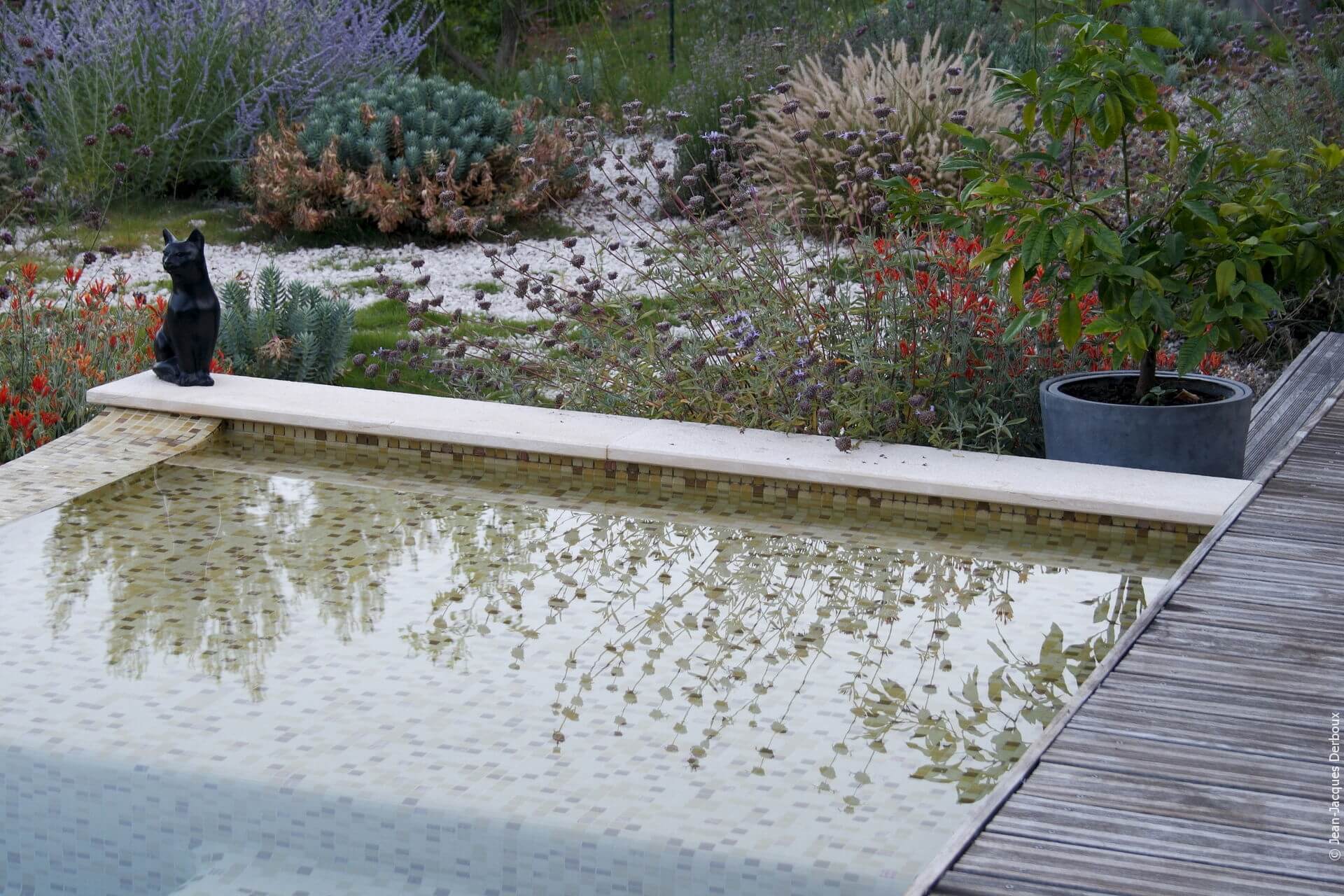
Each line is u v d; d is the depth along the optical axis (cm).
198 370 538
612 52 1493
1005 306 498
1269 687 293
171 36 1071
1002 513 433
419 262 524
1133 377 480
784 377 478
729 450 461
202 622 364
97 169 1003
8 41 1045
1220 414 440
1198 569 360
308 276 887
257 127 1104
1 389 530
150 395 525
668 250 549
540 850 258
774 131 896
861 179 506
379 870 261
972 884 220
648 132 1154
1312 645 314
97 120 1014
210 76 1094
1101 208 469
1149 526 417
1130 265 420
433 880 258
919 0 1156
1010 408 501
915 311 486
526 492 475
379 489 479
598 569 406
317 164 988
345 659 340
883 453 460
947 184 830
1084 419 447
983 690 322
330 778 281
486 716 308
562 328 531
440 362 563
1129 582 394
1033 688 323
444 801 270
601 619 369
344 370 685
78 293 682
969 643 351
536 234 989
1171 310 414
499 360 543
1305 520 398
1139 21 1171
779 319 495
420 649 347
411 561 411
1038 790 250
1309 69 803
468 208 980
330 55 1162
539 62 1377
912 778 279
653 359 525
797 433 486
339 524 443
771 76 1097
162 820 275
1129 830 237
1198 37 1163
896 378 489
